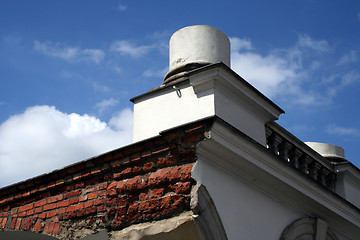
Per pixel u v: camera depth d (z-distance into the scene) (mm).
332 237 7477
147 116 6527
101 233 5977
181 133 5535
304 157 7539
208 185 5430
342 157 9273
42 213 6500
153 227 5434
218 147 5512
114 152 6008
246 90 6320
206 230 5273
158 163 5715
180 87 6324
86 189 6215
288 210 6707
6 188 6918
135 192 5770
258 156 5965
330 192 7094
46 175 6551
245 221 5801
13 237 6969
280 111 6883
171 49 7238
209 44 7047
